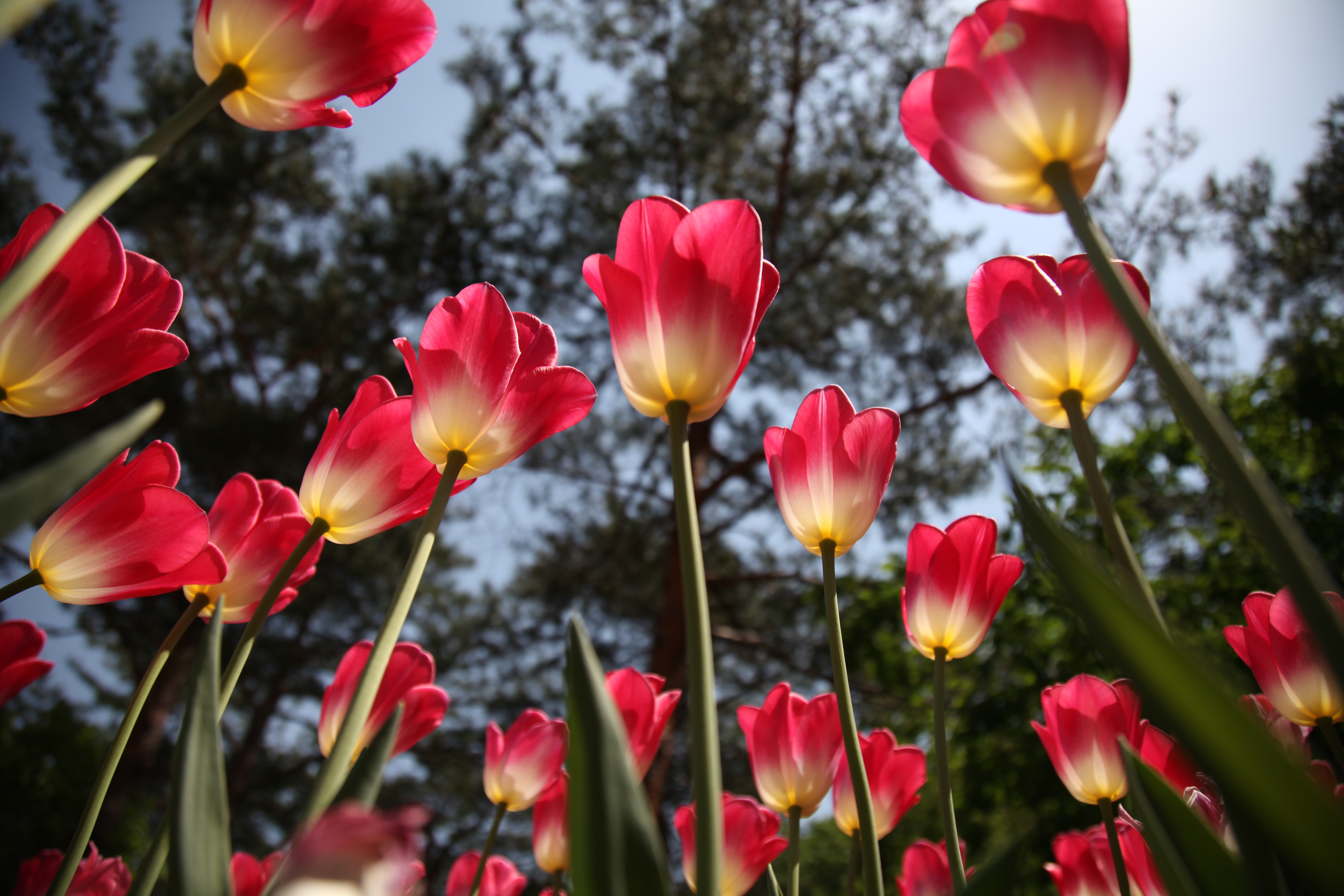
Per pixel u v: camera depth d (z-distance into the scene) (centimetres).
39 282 22
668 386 28
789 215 529
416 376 34
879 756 51
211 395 510
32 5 19
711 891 20
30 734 375
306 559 39
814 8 500
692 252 28
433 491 35
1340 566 300
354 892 14
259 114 30
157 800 451
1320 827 16
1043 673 292
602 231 517
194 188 504
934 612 40
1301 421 361
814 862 506
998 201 26
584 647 21
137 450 485
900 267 530
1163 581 297
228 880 21
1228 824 31
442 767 562
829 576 34
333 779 23
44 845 356
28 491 17
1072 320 31
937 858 53
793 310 519
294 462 464
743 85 513
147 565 33
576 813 19
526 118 537
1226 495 19
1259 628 39
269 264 553
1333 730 37
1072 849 47
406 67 31
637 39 537
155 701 433
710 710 22
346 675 43
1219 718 16
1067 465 371
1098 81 25
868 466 35
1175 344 442
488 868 60
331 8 30
